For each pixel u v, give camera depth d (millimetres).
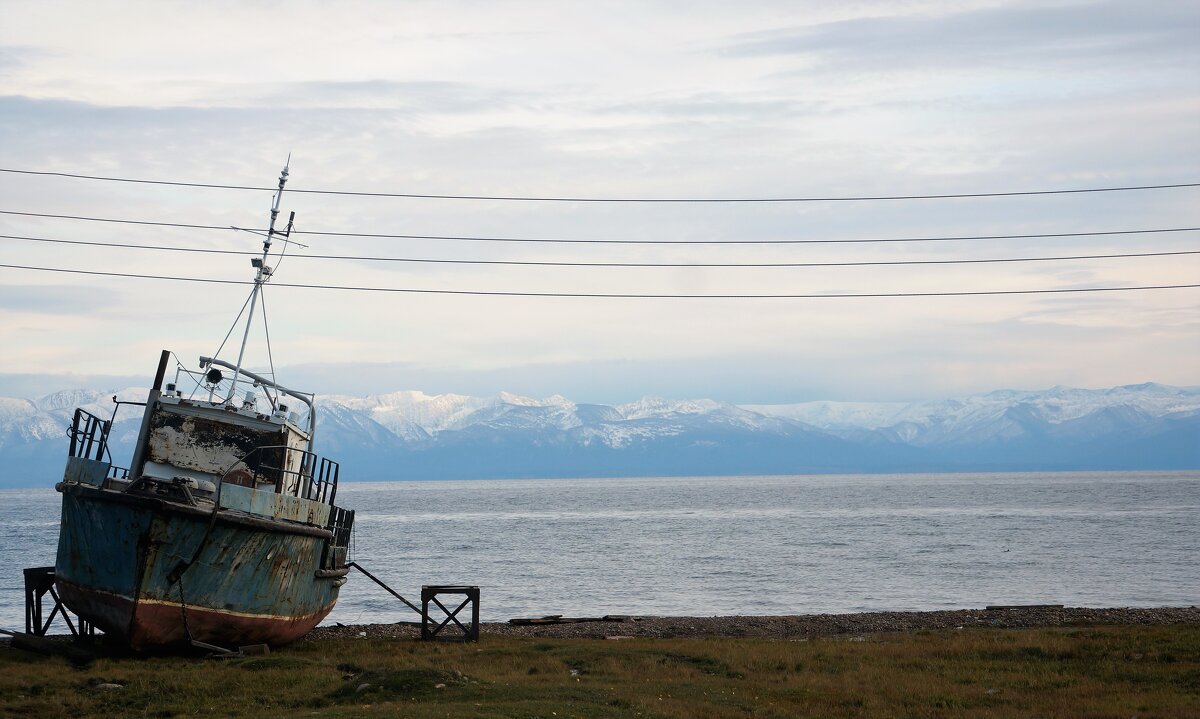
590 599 64750
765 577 75938
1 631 31844
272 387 38594
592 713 23438
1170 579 72062
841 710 25188
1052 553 92500
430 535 132000
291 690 26500
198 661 30672
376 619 56312
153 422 33438
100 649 32000
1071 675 29484
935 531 124312
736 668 31141
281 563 32719
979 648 34188
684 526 146000
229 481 33625
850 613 52938
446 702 24578
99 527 30266
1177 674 28781
